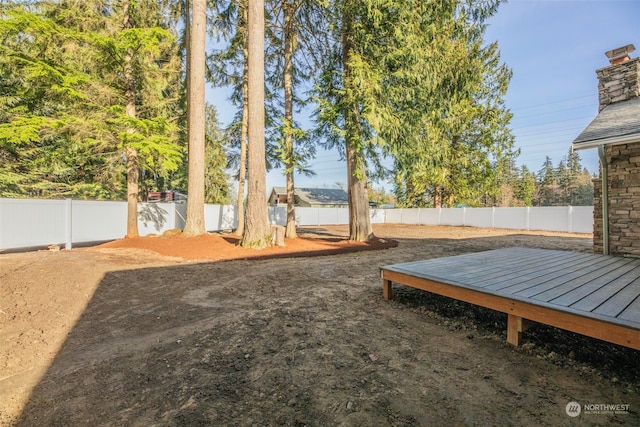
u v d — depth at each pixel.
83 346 2.71
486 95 18.23
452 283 3.23
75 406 1.88
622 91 5.83
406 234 15.02
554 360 2.43
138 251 7.59
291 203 10.82
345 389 2.02
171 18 10.44
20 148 12.55
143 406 1.87
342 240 10.80
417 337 2.87
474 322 3.26
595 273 3.71
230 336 2.87
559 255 5.21
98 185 14.73
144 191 17.50
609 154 5.25
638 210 4.93
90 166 14.45
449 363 2.37
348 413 1.79
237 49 11.53
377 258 7.34
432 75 8.35
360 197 10.41
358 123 8.68
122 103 9.41
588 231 14.33
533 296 2.70
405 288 4.60
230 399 1.93
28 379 2.19
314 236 13.03
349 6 8.12
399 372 2.23
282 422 1.72
